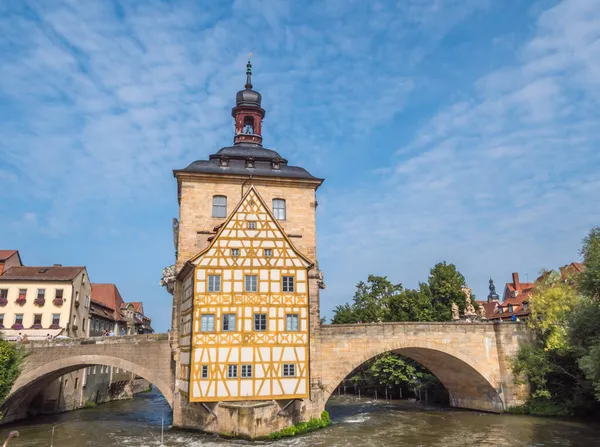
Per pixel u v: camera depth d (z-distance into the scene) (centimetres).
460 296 5519
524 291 7031
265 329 3147
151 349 3588
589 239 3288
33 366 3512
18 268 5138
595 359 2823
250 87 4466
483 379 4059
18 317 4819
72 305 4953
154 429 3522
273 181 3888
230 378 3042
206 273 3156
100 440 3116
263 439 2914
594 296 3284
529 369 3947
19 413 4106
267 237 3281
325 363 3700
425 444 2920
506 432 3269
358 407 4916
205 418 3150
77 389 5066
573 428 3356
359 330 3788
